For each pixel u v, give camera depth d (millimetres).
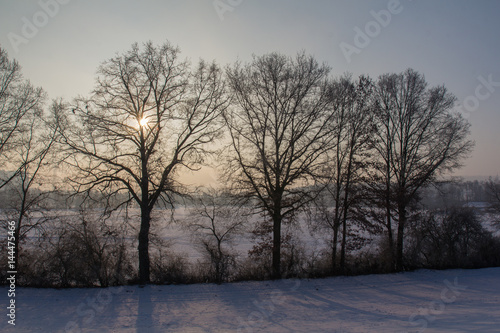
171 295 22312
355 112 30688
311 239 40844
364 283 27000
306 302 21531
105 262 24375
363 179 30141
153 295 22203
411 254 32812
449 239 34688
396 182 32562
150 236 25984
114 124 24188
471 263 33688
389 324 16359
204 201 27375
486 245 35406
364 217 29719
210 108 26562
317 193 27734
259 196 26797
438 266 33188
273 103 27859
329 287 25531
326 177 27500
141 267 24734
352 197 30094
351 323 16859
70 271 23734
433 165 31656
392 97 33562
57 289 23031
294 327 16312
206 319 17938
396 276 29562
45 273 23656
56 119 24781
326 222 30203
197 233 27750
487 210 48406
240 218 27719
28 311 18594
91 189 23875
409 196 31375
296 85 27641
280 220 27844
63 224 24641
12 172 25281
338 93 29219
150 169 25031
